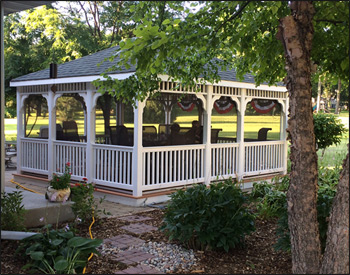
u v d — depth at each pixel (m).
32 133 11.50
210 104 9.90
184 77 6.96
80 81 9.39
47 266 4.48
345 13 4.94
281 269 4.73
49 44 17.73
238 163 10.77
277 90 11.48
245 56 6.43
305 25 4.09
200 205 5.31
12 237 5.20
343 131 11.20
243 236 5.40
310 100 4.08
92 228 6.60
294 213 4.07
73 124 10.42
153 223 6.97
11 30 17.86
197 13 5.23
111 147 9.13
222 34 5.82
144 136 8.96
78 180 9.90
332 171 10.76
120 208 8.34
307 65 4.07
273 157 11.85
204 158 9.95
